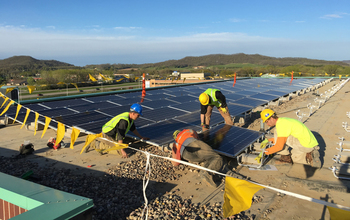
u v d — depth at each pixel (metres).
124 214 4.57
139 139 7.68
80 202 3.45
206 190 5.54
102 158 7.38
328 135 9.98
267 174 6.43
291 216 4.61
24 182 4.13
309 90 25.23
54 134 9.73
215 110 12.28
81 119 9.70
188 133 6.45
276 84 27.64
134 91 18.86
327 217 4.57
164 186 5.72
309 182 5.79
